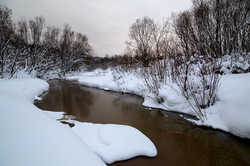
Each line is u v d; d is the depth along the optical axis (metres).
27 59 13.83
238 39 6.23
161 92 5.73
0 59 9.65
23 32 17.53
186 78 4.67
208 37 7.04
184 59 5.22
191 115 4.70
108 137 3.00
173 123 4.24
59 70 21.95
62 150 1.83
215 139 3.32
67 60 24.83
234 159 2.62
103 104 6.30
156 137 3.46
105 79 12.67
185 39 6.75
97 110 5.44
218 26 6.74
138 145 2.86
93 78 15.09
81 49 28.81
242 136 3.13
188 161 2.58
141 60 9.87
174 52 5.46
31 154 1.63
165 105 5.54
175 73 5.30
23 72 12.21
